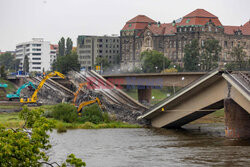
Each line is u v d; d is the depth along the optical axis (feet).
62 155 356.79
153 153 369.91
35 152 212.84
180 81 630.74
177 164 328.29
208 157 353.10
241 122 453.17
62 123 543.80
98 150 382.01
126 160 341.82
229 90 443.32
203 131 511.81
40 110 248.93
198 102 484.74
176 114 515.91
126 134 481.05
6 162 198.80
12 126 511.81
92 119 561.84
